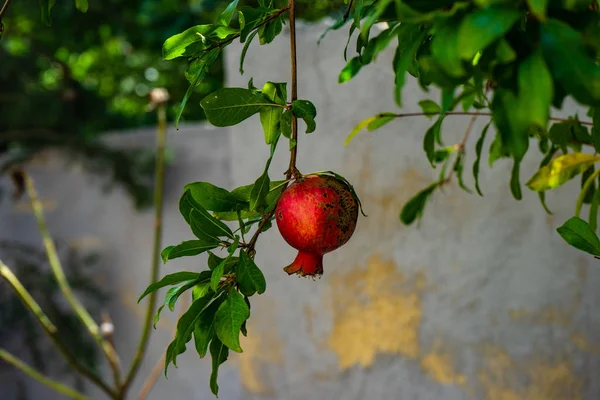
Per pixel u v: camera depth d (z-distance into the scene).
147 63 3.54
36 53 3.29
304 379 1.64
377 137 1.55
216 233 0.81
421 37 0.64
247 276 0.77
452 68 0.58
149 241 2.47
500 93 0.60
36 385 2.68
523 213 1.42
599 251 0.86
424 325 1.51
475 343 1.46
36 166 2.71
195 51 0.86
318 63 1.61
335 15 2.60
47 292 2.53
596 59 0.70
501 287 1.44
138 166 2.43
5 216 2.77
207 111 0.78
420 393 1.51
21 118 2.91
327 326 1.62
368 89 1.56
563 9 0.61
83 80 3.66
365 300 1.57
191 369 2.35
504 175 1.43
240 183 1.71
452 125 1.47
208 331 0.77
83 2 0.97
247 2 2.72
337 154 1.59
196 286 0.82
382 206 1.55
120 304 2.52
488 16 0.56
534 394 1.41
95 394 2.57
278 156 1.66
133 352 2.49
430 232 1.50
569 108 1.35
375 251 1.56
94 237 2.59
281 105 0.80
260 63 1.67
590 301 1.37
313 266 0.81
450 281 1.48
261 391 1.70
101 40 3.51
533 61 0.57
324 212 0.78
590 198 1.08
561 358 1.39
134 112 3.62
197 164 2.39
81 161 2.54
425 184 1.51
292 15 0.80
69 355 1.70
